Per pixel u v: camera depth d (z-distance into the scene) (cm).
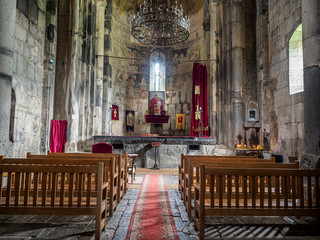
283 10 973
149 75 2106
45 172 346
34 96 959
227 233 371
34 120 959
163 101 1983
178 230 386
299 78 912
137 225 407
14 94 823
